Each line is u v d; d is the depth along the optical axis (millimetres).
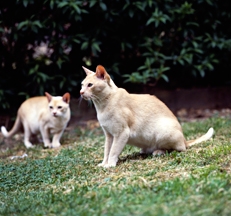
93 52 7844
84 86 5012
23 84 8273
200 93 8820
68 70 8367
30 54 8328
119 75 8586
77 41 7820
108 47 8484
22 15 7930
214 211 3270
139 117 5172
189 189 3744
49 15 7883
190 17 8367
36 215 3646
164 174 4375
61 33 8141
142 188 3953
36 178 4934
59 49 7938
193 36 8492
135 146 5605
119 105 5039
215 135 6098
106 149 5250
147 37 8266
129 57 8734
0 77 8070
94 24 8195
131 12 7934
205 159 4723
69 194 4070
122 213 3324
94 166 5164
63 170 5105
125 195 3789
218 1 8508
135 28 8414
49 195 4176
